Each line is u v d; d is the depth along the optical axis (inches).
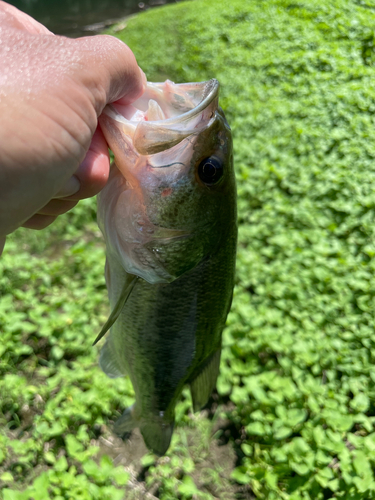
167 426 12.4
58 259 27.5
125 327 10.5
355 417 16.0
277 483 15.7
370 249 21.3
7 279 24.7
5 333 21.0
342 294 20.4
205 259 9.6
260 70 40.1
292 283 21.5
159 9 68.4
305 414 15.9
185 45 51.8
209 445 18.1
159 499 16.8
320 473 14.7
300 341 18.6
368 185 24.5
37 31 8.0
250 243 24.9
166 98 8.8
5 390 19.6
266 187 27.6
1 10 7.3
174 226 8.8
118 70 7.5
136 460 18.0
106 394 18.7
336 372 18.3
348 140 28.0
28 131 6.2
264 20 49.0
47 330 20.9
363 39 37.2
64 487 15.4
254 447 17.2
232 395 17.5
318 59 37.0
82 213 29.8
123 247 9.1
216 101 8.5
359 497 14.2
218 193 9.0
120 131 8.2
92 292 23.6
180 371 11.1
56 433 17.3
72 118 6.7
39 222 9.1
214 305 10.4
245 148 31.0
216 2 61.9
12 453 18.1
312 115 31.3
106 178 7.9
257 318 19.6
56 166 6.6
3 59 6.6
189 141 8.4
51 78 6.6
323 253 22.3
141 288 9.8
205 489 17.0
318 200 25.6
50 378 19.4
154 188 8.5
